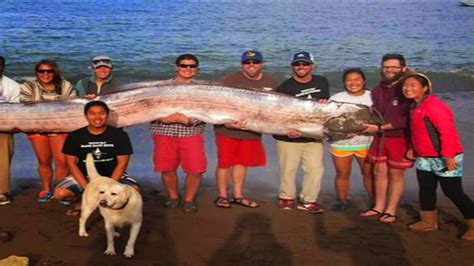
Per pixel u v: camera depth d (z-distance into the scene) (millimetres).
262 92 6480
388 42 28250
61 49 23203
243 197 7090
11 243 5621
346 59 22984
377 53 24781
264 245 5754
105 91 6738
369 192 7016
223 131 6816
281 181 6965
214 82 6559
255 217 6613
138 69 19812
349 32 31516
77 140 5816
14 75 18250
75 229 6035
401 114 6191
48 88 6770
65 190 6160
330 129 6461
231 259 5387
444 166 5836
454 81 18906
